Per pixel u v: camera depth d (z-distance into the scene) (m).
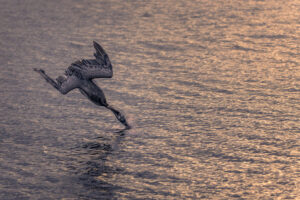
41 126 29.50
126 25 53.38
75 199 21.73
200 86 35.12
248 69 38.41
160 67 39.56
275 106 31.27
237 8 59.84
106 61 23.45
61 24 54.72
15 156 25.84
